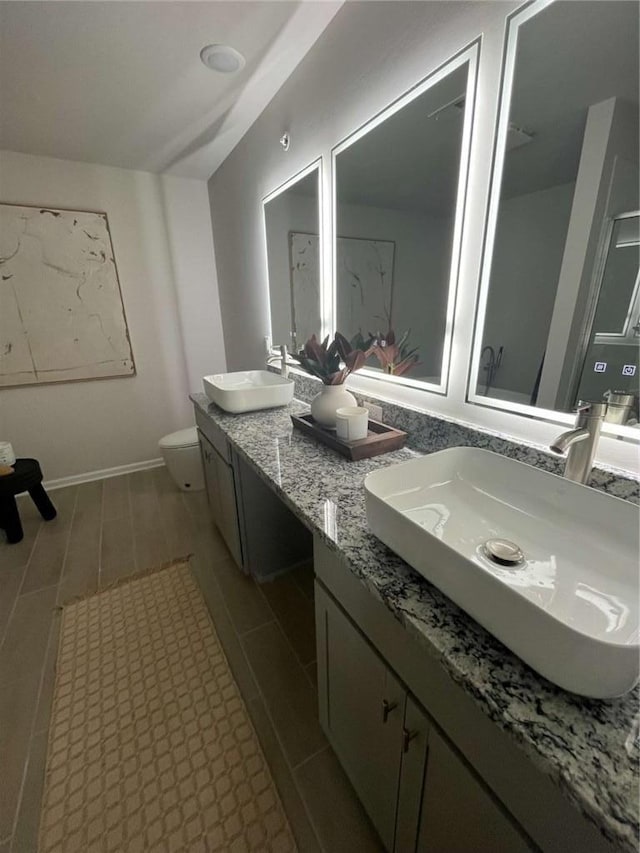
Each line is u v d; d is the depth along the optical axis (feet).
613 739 1.24
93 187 7.93
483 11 2.70
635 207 2.18
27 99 5.39
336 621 2.68
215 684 4.11
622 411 2.41
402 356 4.18
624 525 1.99
